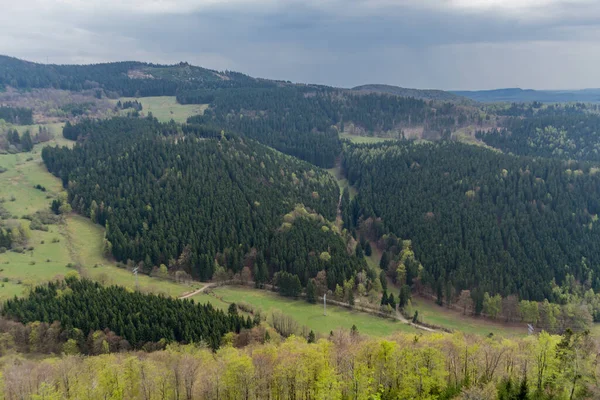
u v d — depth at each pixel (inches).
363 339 5625.0
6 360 4972.9
